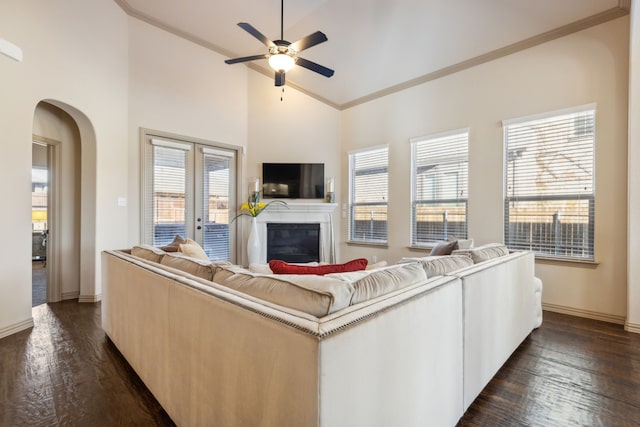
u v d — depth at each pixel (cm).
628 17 299
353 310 102
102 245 373
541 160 357
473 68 409
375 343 100
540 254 356
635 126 282
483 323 182
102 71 367
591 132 324
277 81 350
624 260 305
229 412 110
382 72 475
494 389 190
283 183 550
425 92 462
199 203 483
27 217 284
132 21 409
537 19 334
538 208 360
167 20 427
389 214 507
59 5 316
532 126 363
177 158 458
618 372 211
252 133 542
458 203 429
